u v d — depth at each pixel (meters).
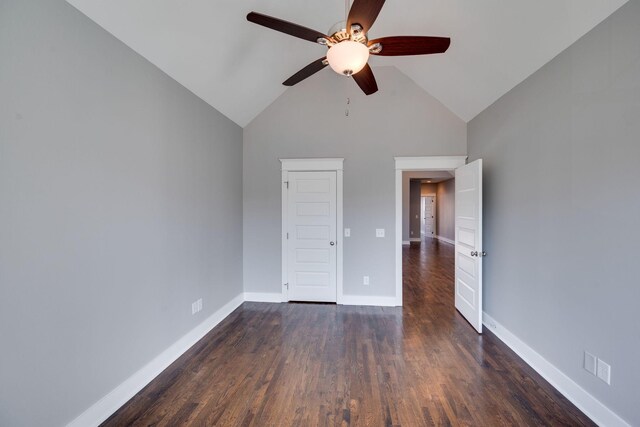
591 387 1.83
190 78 2.68
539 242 2.35
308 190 4.00
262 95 3.73
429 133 3.81
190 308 2.80
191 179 2.83
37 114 1.45
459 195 3.61
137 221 2.13
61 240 1.57
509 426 1.75
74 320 1.65
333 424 1.77
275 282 4.07
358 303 3.94
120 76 1.97
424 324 3.28
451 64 3.07
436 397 2.02
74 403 1.65
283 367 2.41
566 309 2.05
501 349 2.71
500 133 2.95
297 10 2.57
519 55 2.40
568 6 1.82
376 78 3.87
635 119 1.56
